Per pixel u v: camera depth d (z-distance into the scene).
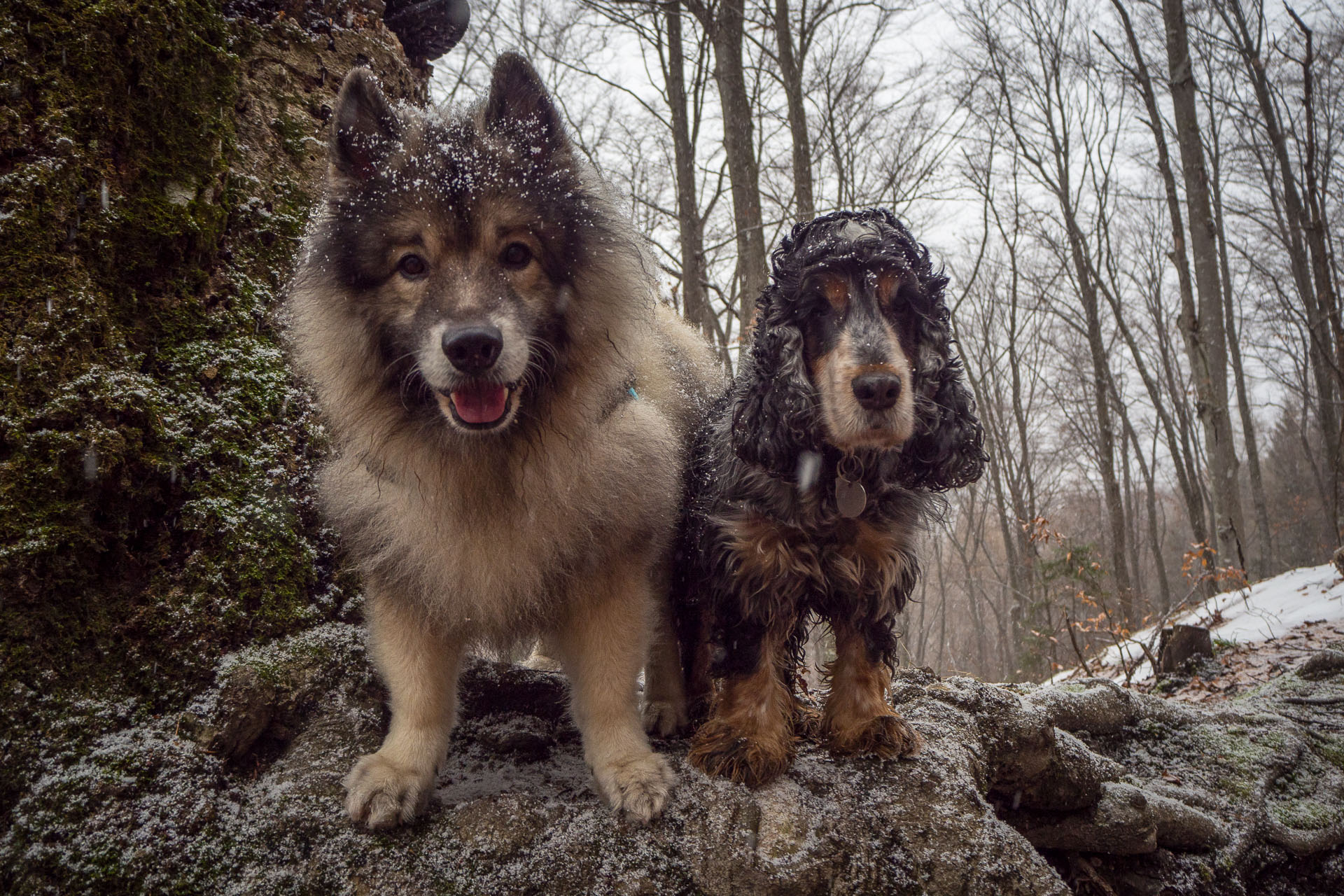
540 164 0.81
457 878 0.66
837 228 0.79
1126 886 0.93
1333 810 1.07
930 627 10.10
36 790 0.64
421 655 0.75
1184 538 11.80
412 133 0.79
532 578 0.76
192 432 0.81
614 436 0.80
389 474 0.75
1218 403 4.56
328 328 0.76
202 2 0.90
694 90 4.26
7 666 0.66
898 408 0.71
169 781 0.68
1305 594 2.48
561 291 0.77
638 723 0.78
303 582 0.84
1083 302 6.27
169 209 0.83
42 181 0.73
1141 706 1.21
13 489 0.68
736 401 0.82
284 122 1.05
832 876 0.70
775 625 0.81
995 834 0.74
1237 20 4.90
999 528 11.78
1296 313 7.07
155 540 0.77
